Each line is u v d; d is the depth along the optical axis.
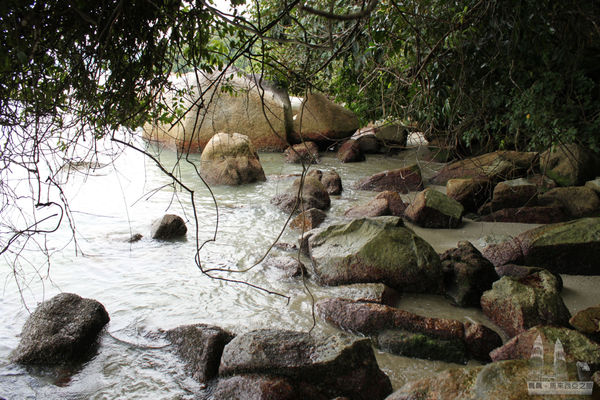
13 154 3.79
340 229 5.96
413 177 9.83
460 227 7.32
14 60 3.25
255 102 13.84
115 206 8.55
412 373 3.83
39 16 2.98
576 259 5.49
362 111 9.33
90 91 3.82
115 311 4.88
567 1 4.80
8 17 2.83
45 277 5.64
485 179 8.52
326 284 5.41
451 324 4.15
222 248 6.60
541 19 5.01
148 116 4.58
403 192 9.79
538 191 7.98
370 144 14.18
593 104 7.04
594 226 5.60
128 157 12.87
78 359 4.10
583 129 7.31
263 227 7.52
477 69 5.62
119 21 3.55
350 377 3.36
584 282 5.32
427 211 7.32
